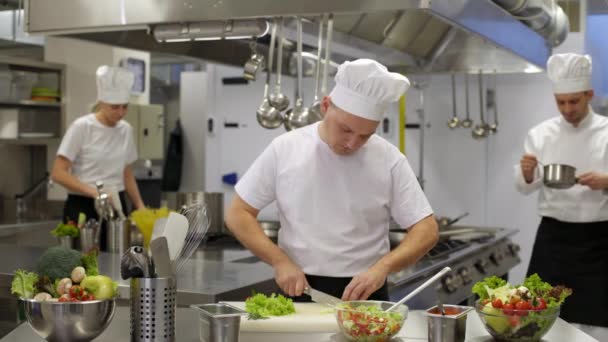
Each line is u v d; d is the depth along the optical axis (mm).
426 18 3734
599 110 5320
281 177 2412
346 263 2381
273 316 2055
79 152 4172
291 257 2426
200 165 7332
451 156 5887
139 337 1815
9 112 5379
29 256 3510
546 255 3662
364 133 2227
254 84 6383
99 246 3623
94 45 5859
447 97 5879
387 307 1900
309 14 2693
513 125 5734
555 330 1988
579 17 5363
